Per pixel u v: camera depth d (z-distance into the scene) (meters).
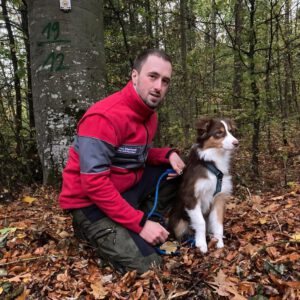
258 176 2.47
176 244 1.41
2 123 2.81
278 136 3.12
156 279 1.11
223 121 1.48
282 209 1.75
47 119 1.97
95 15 1.97
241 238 1.46
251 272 1.16
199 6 3.52
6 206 1.98
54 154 1.99
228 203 1.90
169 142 3.57
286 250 1.29
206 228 1.54
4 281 1.14
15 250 1.36
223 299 1.03
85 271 1.20
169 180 1.51
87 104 1.96
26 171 2.57
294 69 3.65
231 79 3.73
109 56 3.36
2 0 2.96
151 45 3.57
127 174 1.29
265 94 2.46
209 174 1.42
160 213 1.54
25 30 2.93
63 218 1.67
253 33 2.41
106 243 1.21
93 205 1.23
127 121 1.20
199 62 3.58
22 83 3.37
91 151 1.15
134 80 1.23
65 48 1.90
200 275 1.13
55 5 1.88
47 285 1.12
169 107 3.47
